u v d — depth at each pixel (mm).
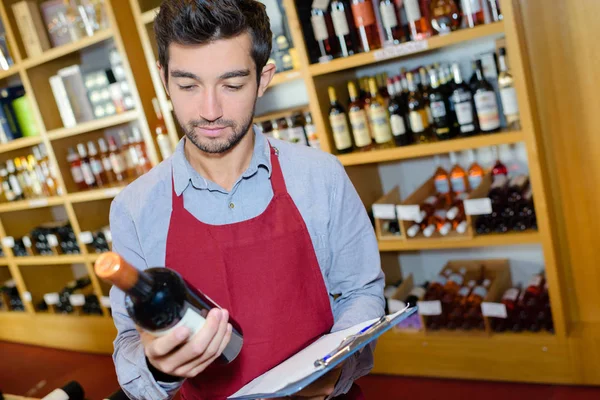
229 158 1210
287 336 1217
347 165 2818
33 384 3705
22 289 4305
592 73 2381
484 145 2436
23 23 3500
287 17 2760
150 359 895
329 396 1161
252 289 1213
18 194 4105
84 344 4047
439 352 2787
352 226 1288
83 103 3514
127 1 3203
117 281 782
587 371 2490
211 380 1224
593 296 2611
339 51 2727
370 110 2740
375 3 2600
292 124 2994
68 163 3791
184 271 1223
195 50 1020
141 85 3246
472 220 2627
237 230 1214
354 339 964
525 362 2605
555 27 2387
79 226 3783
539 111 2498
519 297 2705
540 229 2439
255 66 1107
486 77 2652
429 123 2752
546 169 2535
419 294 2906
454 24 2486
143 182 1260
